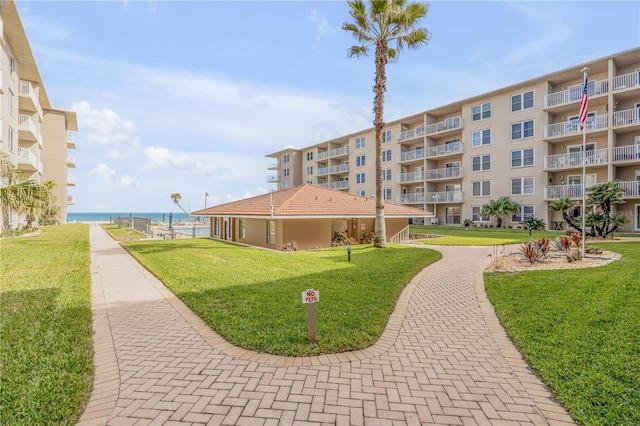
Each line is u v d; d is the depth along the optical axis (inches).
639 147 867.4
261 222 719.7
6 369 147.4
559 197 1011.9
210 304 249.6
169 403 126.9
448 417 119.3
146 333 199.3
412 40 569.0
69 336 187.3
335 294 275.7
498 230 1035.9
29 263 426.0
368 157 1731.1
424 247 654.5
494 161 1196.5
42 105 1573.6
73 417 116.7
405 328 211.2
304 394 133.5
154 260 466.6
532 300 256.1
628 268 345.7
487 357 169.3
